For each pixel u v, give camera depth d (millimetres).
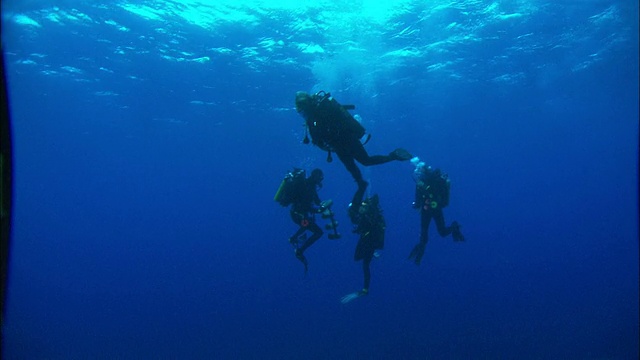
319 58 20531
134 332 29453
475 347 20188
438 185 9992
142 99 25578
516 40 19859
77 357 23125
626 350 17938
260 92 24828
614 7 16938
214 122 31250
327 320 27953
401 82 24703
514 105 32219
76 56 19281
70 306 49000
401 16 16906
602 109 35469
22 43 17328
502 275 47375
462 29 18297
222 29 17500
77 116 28797
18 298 46125
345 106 5250
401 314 28172
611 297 29000
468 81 25438
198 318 33219
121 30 17203
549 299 30594
